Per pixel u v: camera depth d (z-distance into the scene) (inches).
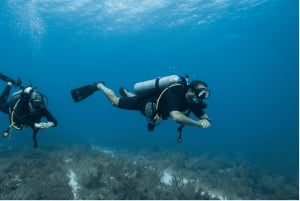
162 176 422.9
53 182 331.6
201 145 866.8
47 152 517.3
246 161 624.1
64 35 1616.6
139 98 190.4
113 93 211.5
